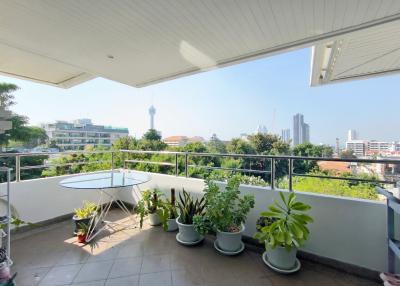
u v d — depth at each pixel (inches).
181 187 131.0
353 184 109.5
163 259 91.0
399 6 65.2
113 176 127.5
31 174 134.9
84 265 86.7
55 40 90.3
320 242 88.5
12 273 81.1
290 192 93.2
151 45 94.1
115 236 111.7
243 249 96.9
